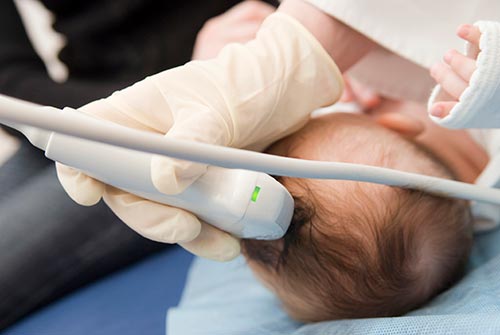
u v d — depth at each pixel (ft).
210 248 1.51
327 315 1.89
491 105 1.44
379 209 1.67
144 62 3.58
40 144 1.29
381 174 1.47
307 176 1.32
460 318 1.58
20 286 2.81
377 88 2.37
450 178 1.81
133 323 2.63
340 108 2.65
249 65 1.54
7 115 0.99
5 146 3.91
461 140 2.29
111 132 1.05
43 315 2.82
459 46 1.87
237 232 1.49
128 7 3.52
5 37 3.78
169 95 1.44
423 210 1.69
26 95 3.56
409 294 1.79
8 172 3.45
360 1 1.77
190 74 1.47
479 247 2.05
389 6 1.81
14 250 2.85
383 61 2.23
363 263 1.70
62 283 2.88
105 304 2.78
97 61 3.67
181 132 1.33
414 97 2.35
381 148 1.76
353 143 1.77
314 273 1.75
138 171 1.30
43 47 4.12
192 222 1.42
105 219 2.95
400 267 1.72
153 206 1.42
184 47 3.60
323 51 1.63
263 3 3.50
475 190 1.63
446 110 1.51
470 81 1.42
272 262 1.81
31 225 2.93
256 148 1.69
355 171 1.41
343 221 1.67
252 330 2.15
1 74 3.73
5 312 2.78
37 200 3.05
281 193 1.38
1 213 3.03
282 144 1.78
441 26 1.86
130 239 2.95
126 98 1.44
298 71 1.61
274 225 1.40
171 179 1.26
